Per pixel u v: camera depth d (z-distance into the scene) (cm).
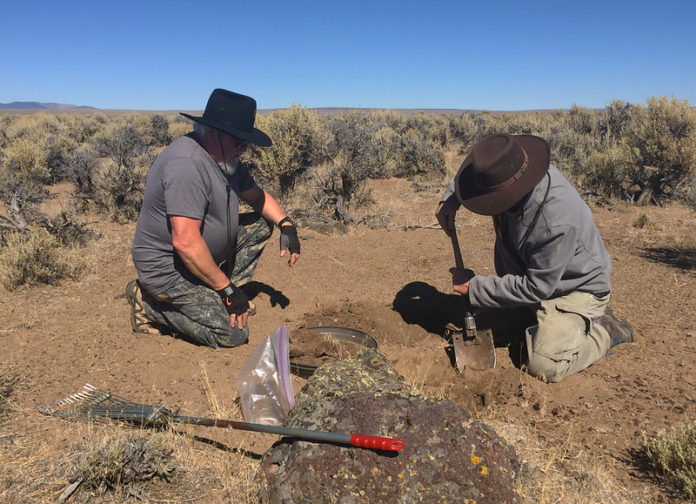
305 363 367
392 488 210
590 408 327
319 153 1281
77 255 640
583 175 1078
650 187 941
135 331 434
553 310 367
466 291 381
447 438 222
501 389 346
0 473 257
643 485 258
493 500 208
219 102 377
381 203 991
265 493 225
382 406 234
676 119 963
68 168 1055
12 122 3297
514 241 375
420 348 409
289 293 522
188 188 365
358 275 580
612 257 641
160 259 389
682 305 484
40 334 431
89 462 255
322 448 225
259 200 457
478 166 337
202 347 411
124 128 2161
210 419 271
